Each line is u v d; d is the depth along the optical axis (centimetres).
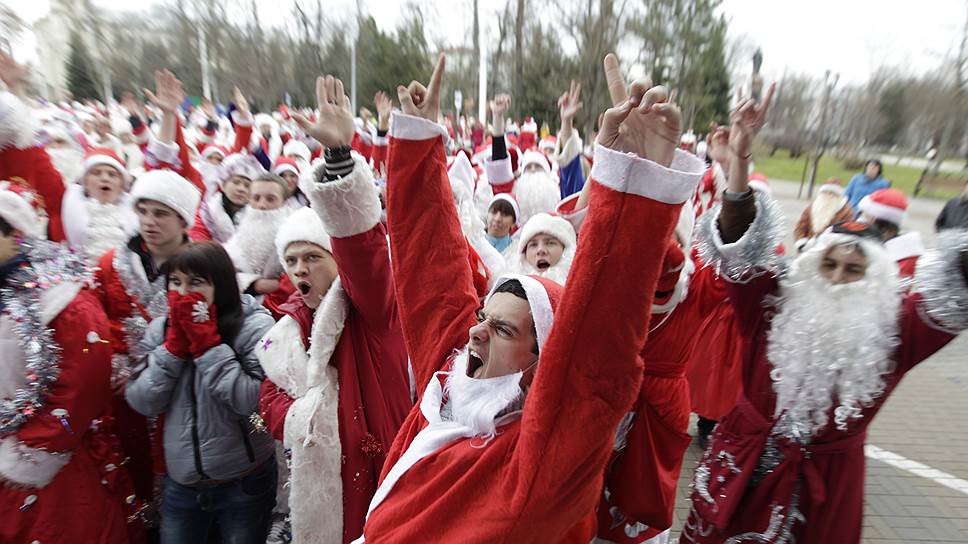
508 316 141
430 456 144
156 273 272
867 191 882
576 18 2400
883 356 187
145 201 263
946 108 2106
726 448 213
